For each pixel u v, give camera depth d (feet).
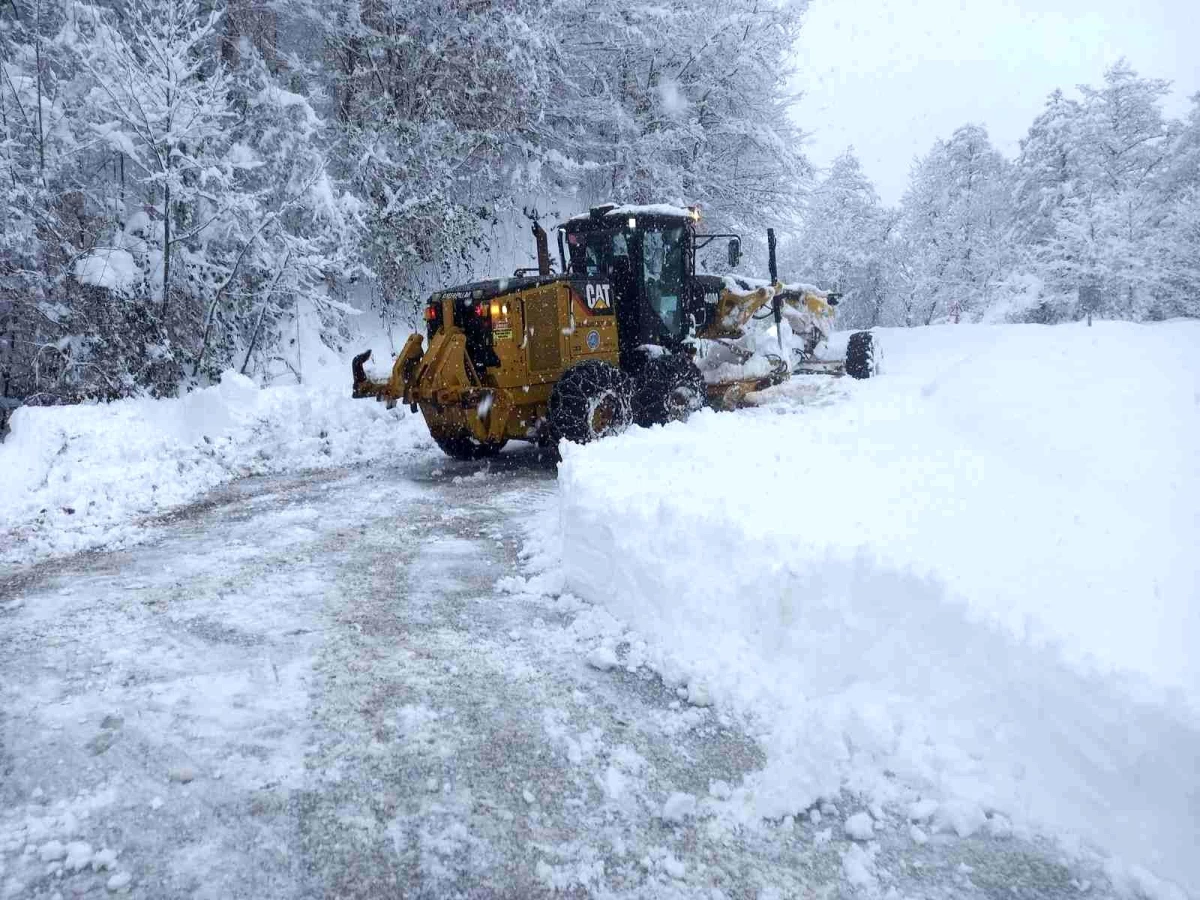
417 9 43.45
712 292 30.50
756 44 52.21
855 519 11.81
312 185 34.99
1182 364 15.75
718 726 9.58
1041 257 83.51
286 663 11.23
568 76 49.78
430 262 42.11
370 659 11.35
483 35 42.22
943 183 116.37
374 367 26.43
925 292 109.40
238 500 21.74
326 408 29.99
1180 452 11.88
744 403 28.96
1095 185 89.81
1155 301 70.74
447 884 6.97
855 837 7.59
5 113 31.78
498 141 44.45
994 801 7.77
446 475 24.54
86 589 14.46
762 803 8.07
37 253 30.60
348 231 36.32
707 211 55.21
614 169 52.26
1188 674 7.48
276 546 17.11
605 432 23.44
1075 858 7.13
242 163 35.04
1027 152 102.58
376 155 39.68
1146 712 7.16
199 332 34.40
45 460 22.93
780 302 30.42
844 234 113.60
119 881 6.91
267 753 8.96
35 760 8.78
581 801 8.17
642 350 25.76
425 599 13.82
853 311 116.26
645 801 8.18
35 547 17.13
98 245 32.65
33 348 33.27
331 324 39.27
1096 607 8.70
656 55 51.88
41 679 10.75
